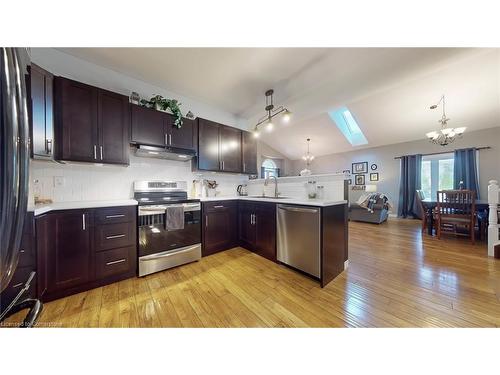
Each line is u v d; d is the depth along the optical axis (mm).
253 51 1932
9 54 535
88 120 1850
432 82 3611
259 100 3051
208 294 1654
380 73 2373
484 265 2219
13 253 550
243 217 2822
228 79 2451
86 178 2070
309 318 1342
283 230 2205
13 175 523
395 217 5801
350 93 2873
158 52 1946
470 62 3064
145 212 2004
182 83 2537
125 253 1892
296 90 2746
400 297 1604
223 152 2994
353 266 2242
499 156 4492
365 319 1325
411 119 4773
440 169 5398
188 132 2586
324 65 2182
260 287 1773
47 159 1638
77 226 1629
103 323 1285
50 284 1490
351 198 6875
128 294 1644
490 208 2512
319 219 1823
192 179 2902
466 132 4875
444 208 3318
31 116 1490
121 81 2314
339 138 6461
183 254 2246
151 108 2273
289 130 6750
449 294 1639
